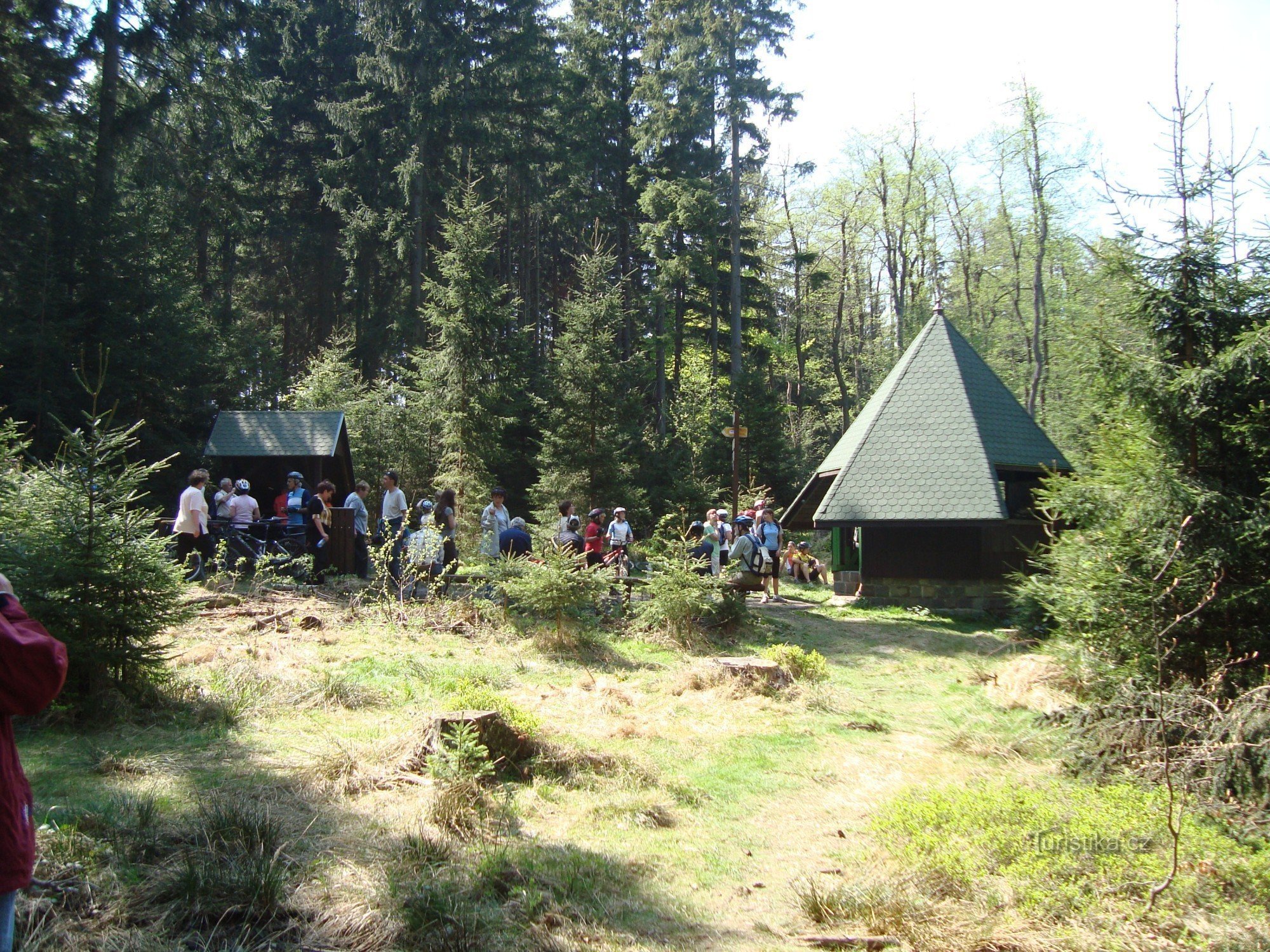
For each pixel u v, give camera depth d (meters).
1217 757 6.37
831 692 10.39
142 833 4.76
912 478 17.69
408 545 13.67
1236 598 7.16
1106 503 7.93
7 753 2.94
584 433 29.44
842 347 52.50
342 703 8.11
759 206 50.31
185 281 27.67
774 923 4.79
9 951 2.88
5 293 22.61
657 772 7.15
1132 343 8.35
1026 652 12.88
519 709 7.87
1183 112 8.23
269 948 3.90
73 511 7.36
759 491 30.50
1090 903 4.81
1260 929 4.54
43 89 22.83
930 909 4.81
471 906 4.47
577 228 44.28
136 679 7.49
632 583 14.66
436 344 32.25
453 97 33.72
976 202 41.56
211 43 27.39
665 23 39.53
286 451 18.66
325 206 40.56
